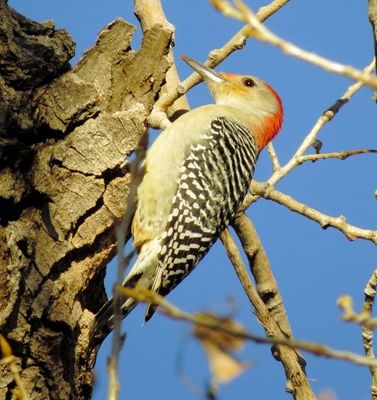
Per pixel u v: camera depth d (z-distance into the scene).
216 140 12.05
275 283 10.58
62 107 9.98
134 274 11.41
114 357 4.72
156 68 10.95
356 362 4.47
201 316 4.65
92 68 10.84
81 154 10.02
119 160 10.10
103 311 10.02
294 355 9.59
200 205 11.55
